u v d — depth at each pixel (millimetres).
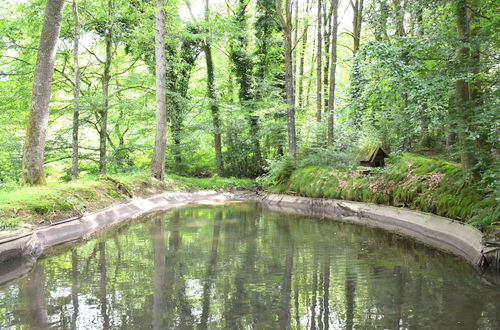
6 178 12164
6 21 15203
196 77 32406
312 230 10773
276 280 6223
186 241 9281
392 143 15141
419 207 10461
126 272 6680
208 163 28125
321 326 4434
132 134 23297
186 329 4379
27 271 6750
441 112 8273
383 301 5242
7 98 16422
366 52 7590
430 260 7402
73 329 4375
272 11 22516
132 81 20031
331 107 17203
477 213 7754
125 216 13234
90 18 17703
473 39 7074
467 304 5094
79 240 9383
